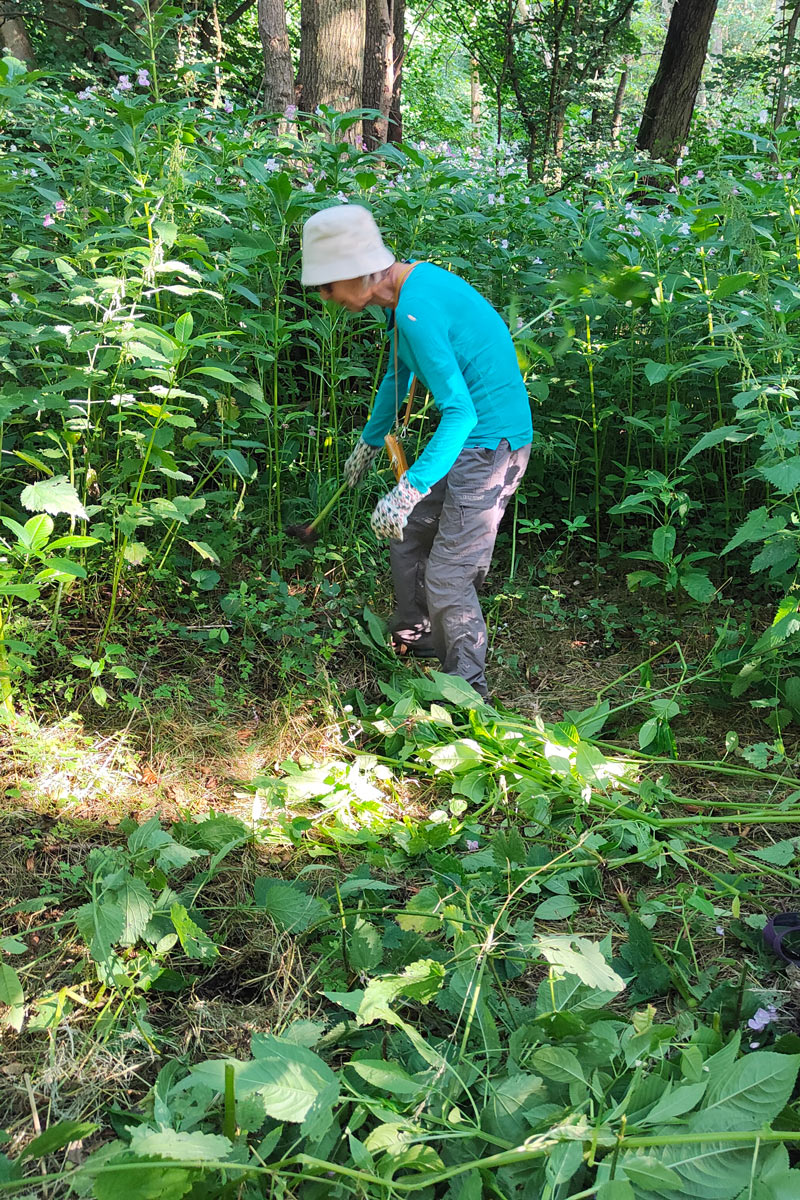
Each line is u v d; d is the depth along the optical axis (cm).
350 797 298
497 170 599
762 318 385
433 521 347
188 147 443
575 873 272
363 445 372
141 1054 210
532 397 423
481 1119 184
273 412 406
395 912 232
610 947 223
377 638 378
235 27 1333
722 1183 162
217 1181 169
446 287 312
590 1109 179
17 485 388
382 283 315
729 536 443
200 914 246
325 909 244
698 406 474
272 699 352
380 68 1016
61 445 342
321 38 716
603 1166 164
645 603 437
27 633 320
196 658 354
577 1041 194
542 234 502
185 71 502
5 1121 193
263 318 387
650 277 409
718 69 1362
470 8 1587
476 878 262
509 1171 173
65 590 344
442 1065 188
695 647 402
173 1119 185
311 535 400
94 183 407
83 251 328
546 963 222
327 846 284
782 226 453
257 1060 179
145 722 321
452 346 315
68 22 1072
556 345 460
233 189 461
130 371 314
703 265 425
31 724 299
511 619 430
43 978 226
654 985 231
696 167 666
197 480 420
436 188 475
